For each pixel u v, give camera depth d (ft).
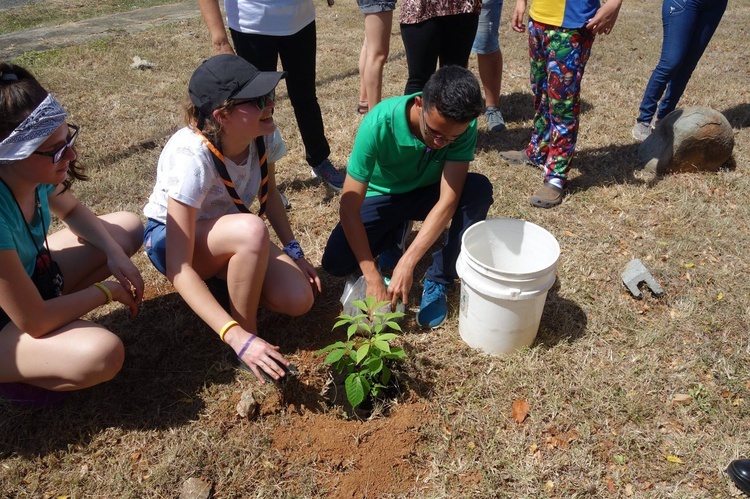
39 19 28.81
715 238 11.84
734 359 9.05
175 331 9.40
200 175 7.70
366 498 7.16
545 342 9.34
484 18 15.52
